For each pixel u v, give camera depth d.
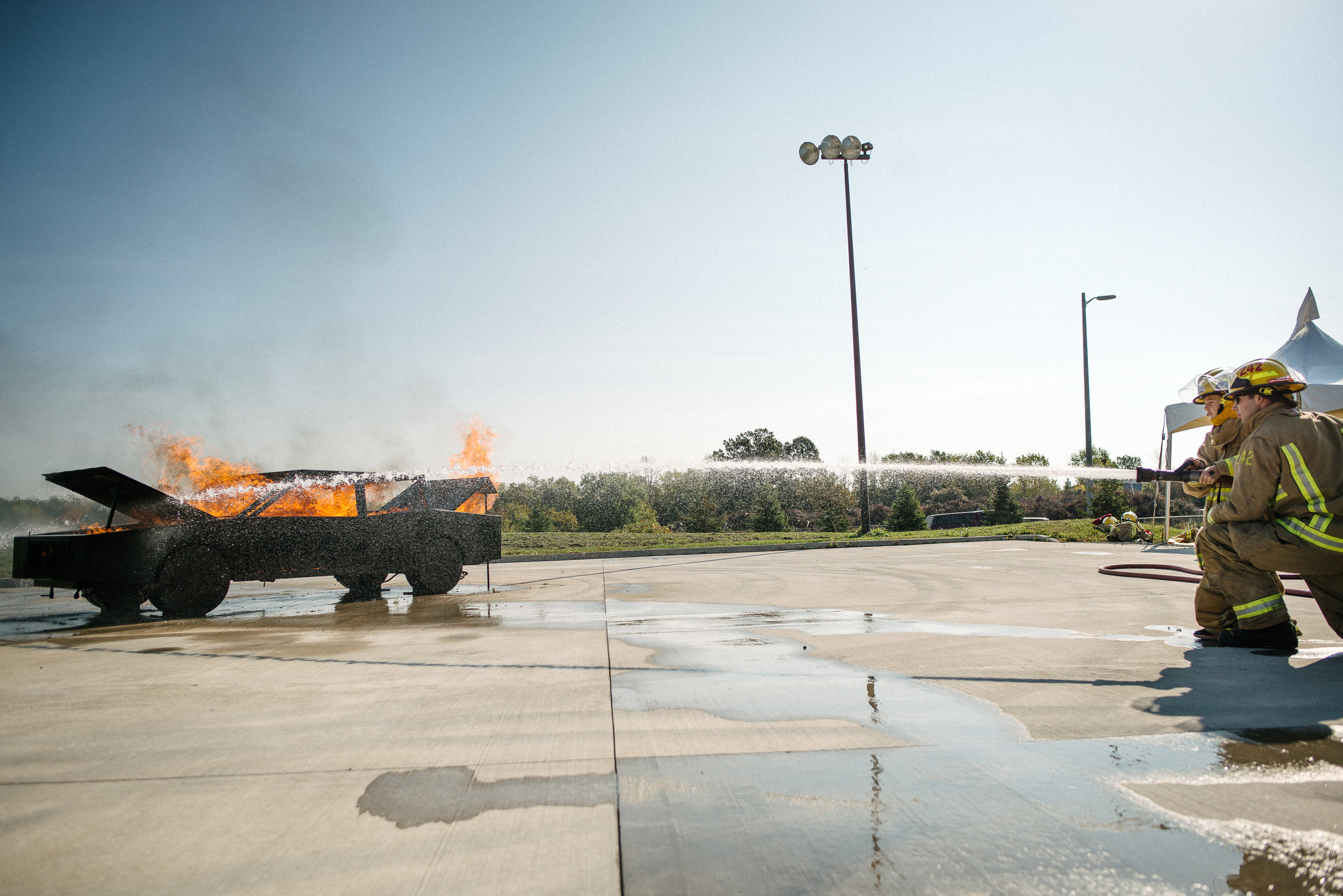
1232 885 1.91
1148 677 4.07
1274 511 4.59
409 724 3.35
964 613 6.46
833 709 3.52
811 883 1.95
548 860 2.09
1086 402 23.81
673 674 4.29
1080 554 13.01
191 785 2.66
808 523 27.64
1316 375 13.52
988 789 2.54
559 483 27.67
